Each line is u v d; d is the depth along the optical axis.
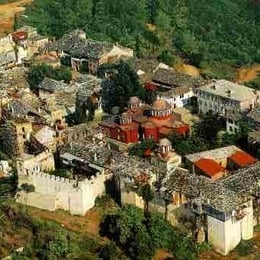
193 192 198.62
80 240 198.12
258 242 199.12
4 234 199.00
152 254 192.75
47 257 191.12
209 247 196.62
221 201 194.25
